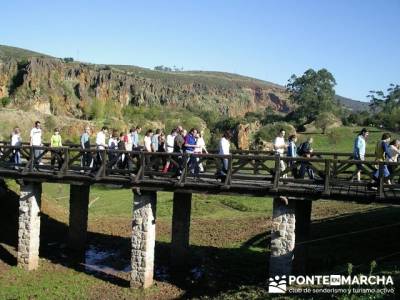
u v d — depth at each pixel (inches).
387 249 887.7
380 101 5172.2
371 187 734.5
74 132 4202.8
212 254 998.4
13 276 850.1
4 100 5541.3
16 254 957.8
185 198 917.2
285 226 732.7
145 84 7091.5
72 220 1042.7
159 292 802.2
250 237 1115.9
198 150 837.2
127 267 930.7
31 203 887.1
